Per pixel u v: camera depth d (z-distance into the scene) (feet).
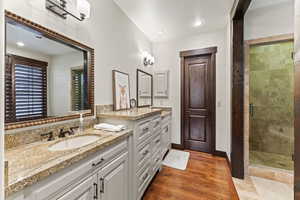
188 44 10.19
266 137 9.45
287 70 8.84
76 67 4.81
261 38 6.61
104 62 6.05
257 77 9.62
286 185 6.21
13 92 3.25
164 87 10.91
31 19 3.50
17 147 3.23
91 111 5.32
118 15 6.95
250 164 7.43
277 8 6.36
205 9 7.02
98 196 3.46
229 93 7.76
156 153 7.06
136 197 5.02
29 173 2.13
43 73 3.88
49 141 3.68
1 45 1.52
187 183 6.44
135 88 8.73
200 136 10.22
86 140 4.39
